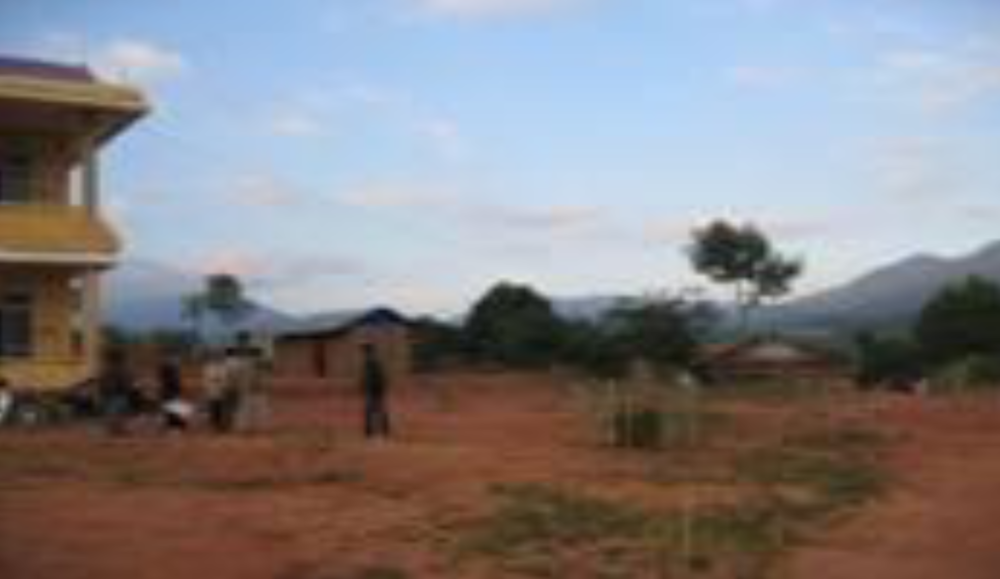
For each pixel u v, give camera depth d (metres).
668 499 18.27
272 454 21.23
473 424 30.41
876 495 20.36
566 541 14.92
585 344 66.62
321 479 19.00
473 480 19.17
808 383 56.97
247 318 73.94
